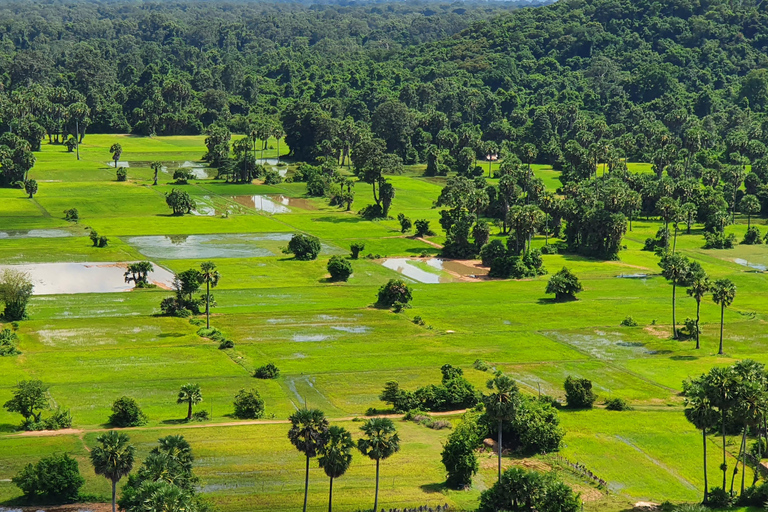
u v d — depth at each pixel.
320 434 89.88
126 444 85.38
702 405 97.25
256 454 105.81
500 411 96.06
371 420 92.38
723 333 166.38
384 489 98.38
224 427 114.50
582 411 125.62
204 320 164.25
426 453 109.06
